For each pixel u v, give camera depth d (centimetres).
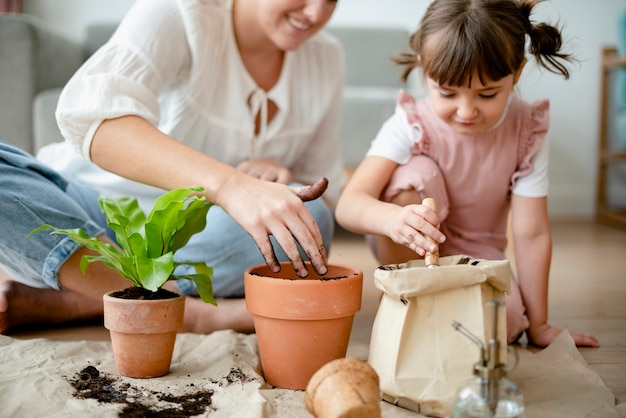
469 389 79
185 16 138
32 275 130
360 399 81
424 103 148
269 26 139
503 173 142
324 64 162
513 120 142
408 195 139
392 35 344
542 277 138
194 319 136
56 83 289
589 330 146
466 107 128
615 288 190
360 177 141
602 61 347
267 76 153
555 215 372
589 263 230
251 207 107
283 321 103
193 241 141
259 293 104
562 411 97
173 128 146
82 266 114
